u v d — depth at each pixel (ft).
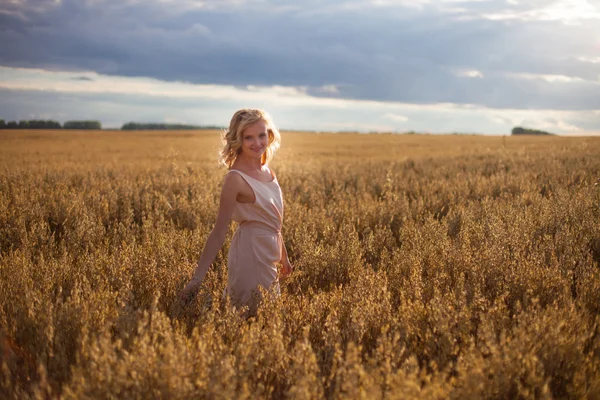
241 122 11.16
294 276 13.30
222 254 15.38
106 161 72.02
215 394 6.66
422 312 9.55
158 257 13.89
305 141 189.37
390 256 16.06
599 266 13.99
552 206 19.93
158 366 7.07
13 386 7.87
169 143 157.58
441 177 40.04
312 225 19.35
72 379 7.08
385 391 6.89
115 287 11.94
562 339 8.24
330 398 7.30
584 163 41.83
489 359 7.73
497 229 15.85
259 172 11.67
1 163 61.62
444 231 16.94
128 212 22.21
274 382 8.05
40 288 11.40
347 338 9.15
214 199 26.22
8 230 17.61
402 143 170.60
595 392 7.34
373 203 24.02
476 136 254.68
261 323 9.27
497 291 11.23
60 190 27.20
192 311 10.83
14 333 9.22
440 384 6.77
